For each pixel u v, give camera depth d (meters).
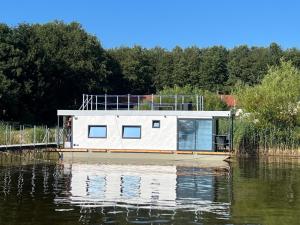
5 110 67.44
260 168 32.50
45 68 76.31
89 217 15.95
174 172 29.17
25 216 15.94
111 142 39.16
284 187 23.14
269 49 124.69
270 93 48.53
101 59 96.88
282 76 53.69
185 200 19.30
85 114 39.53
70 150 38.53
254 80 114.31
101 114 39.38
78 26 99.69
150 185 23.28
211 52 119.69
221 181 25.23
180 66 115.81
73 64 86.69
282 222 15.62
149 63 116.56
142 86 112.50
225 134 44.06
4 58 71.12
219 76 115.19
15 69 70.88
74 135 39.62
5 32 74.69
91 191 21.16
